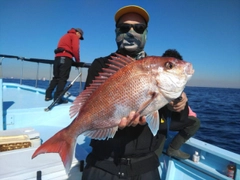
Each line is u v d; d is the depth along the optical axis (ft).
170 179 8.86
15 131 7.81
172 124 7.78
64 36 16.30
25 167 5.83
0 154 6.26
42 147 4.99
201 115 47.57
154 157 6.13
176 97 5.08
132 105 4.99
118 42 6.40
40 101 16.67
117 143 5.57
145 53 6.79
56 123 13.12
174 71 5.02
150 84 4.98
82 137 11.48
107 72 5.28
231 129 33.24
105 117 5.13
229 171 7.18
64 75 15.69
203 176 8.00
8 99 17.30
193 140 8.76
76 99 5.49
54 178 5.96
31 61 19.89
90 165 5.95
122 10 6.26
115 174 5.55
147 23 6.68
